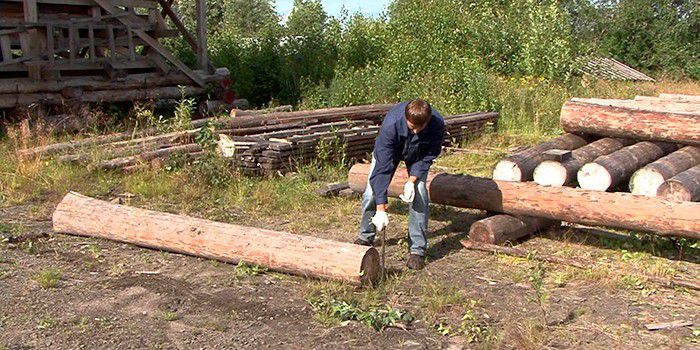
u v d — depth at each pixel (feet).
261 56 61.77
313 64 61.82
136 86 46.70
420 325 16.28
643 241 22.75
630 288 18.89
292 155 32.83
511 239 22.59
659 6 108.47
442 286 18.60
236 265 20.07
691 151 24.85
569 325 16.39
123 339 15.31
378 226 18.65
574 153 24.71
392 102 55.83
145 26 47.44
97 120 41.78
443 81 57.11
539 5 79.30
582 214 20.93
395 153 19.69
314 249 18.62
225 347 15.01
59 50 43.50
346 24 72.08
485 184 22.65
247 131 35.17
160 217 21.44
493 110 52.90
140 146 33.83
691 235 19.29
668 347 15.30
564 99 56.39
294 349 14.96
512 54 73.92
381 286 18.39
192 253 20.54
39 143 35.76
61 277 19.11
